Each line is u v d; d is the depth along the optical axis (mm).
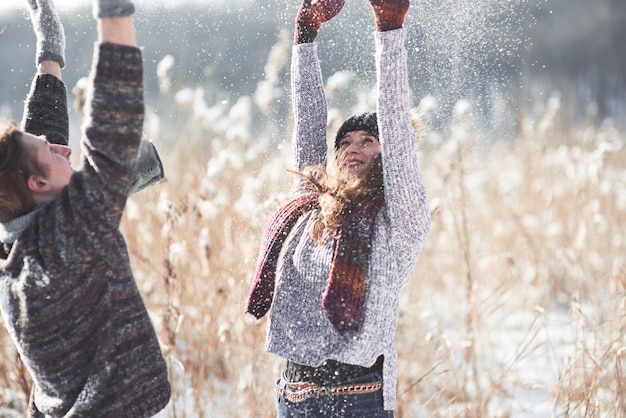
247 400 3582
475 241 5961
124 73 1923
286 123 4703
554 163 7180
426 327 4434
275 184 4238
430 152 5512
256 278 2473
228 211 4457
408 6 2311
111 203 1949
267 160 4922
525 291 5117
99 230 1950
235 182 5020
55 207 1978
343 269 2262
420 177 2352
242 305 3971
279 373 3645
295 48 2734
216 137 5539
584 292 5121
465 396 3740
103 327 1979
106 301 1977
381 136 2320
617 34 18797
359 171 2494
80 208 1944
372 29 3154
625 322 3705
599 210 6125
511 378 3750
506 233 6316
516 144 7637
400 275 2367
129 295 2010
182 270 4105
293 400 2359
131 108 1936
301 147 2717
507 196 6906
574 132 8617
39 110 2406
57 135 2396
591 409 3416
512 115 5980
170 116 5438
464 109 3641
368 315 2270
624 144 8055
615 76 17703
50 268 1945
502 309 5070
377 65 2316
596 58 18219
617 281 4168
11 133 2025
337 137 2643
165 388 2057
